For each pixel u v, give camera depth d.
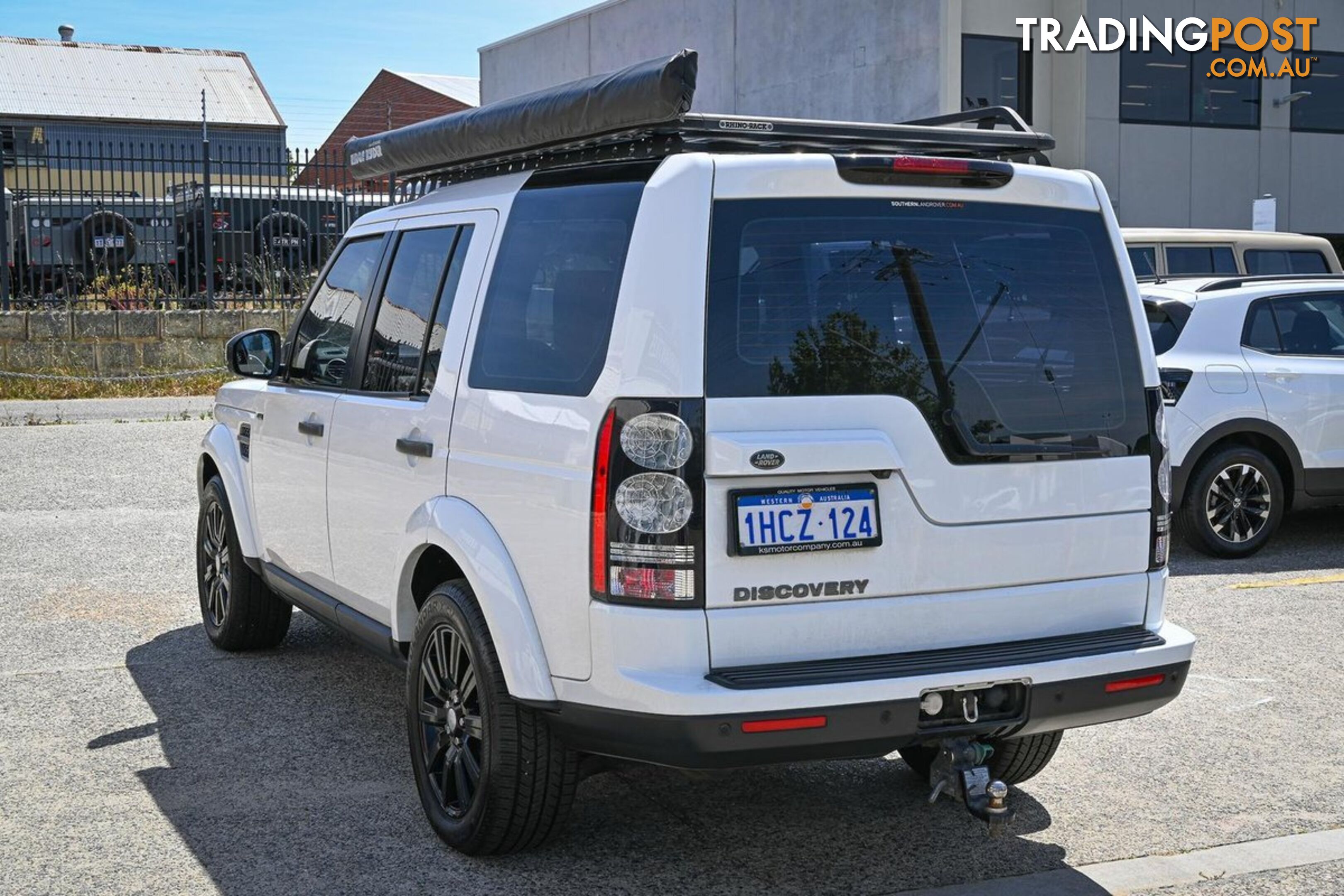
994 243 3.91
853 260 3.71
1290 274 13.01
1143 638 3.95
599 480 3.55
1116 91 25.55
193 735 5.26
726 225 3.59
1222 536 8.84
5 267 18.19
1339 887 4.02
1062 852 4.27
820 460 3.54
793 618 3.57
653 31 30.97
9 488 10.92
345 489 5.00
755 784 4.85
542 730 3.90
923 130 4.21
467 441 4.14
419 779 4.34
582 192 3.99
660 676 3.47
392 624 4.67
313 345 5.58
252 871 4.02
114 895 3.85
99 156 18.97
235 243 19.48
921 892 3.95
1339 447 8.92
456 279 4.53
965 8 24.31
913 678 3.55
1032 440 3.86
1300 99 27.41
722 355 3.52
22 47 48.34
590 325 3.75
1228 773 5.01
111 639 6.71
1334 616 7.29
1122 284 4.11
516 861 4.12
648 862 4.14
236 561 6.27
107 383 17.95
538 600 3.77
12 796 4.61
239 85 49.47
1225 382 8.73
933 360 3.75
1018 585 3.86
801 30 26.73
